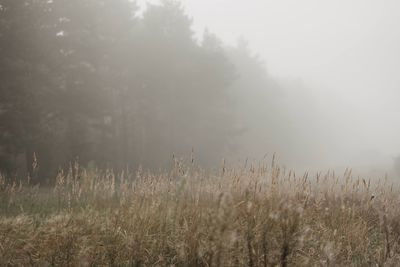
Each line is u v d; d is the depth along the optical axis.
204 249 4.05
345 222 5.68
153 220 4.92
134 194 5.84
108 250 4.62
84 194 6.66
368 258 5.05
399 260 4.88
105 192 6.70
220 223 3.77
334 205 6.59
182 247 4.30
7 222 5.73
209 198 5.06
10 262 4.66
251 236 4.10
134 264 4.52
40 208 7.18
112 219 5.12
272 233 4.14
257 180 5.21
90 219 5.30
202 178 5.76
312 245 5.01
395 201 6.76
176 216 4.95
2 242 5.02
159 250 4.67
